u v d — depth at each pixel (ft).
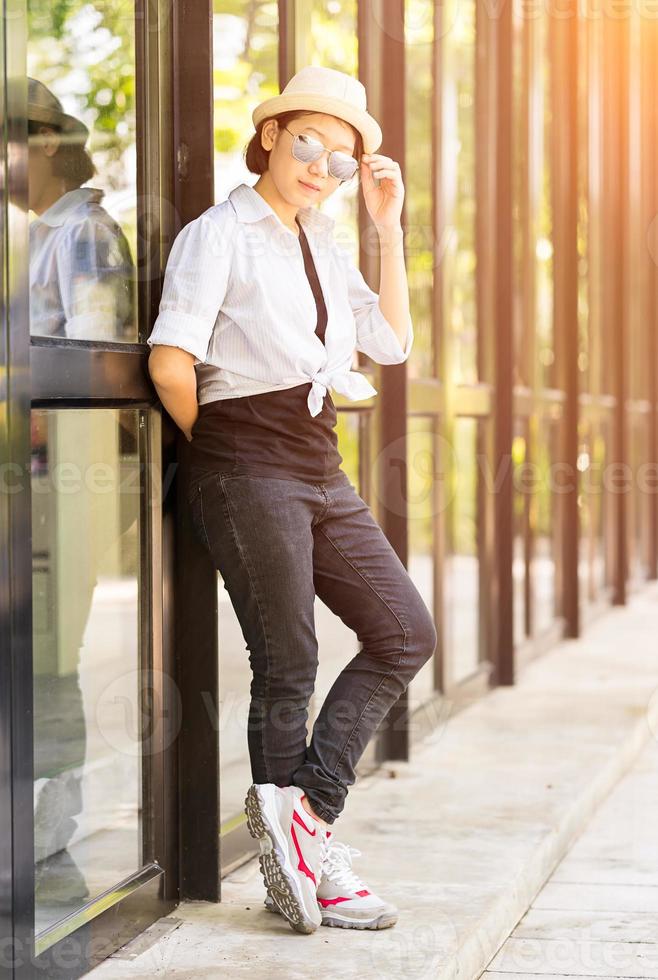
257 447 7.63
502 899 8.64
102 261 7.45
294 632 7.71
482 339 16.16
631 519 27.25
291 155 7.75
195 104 8.00
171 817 8.32
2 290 6.06
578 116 20.66
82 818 7.60
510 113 16.40
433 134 13.96
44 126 6.82
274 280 7.61
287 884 7.66
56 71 6.95
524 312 18.17
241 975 7.14
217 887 8.44
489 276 16.29
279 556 7.59
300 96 7.72
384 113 12.49
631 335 27.09
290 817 7.67
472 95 15.70
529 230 18.11
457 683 14.96
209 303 7.35
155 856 8.15
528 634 18.45
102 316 7.47
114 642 7.85
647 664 18.47
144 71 7.77
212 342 7.63
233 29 9.11
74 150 7.10
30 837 6.38
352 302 8.80
